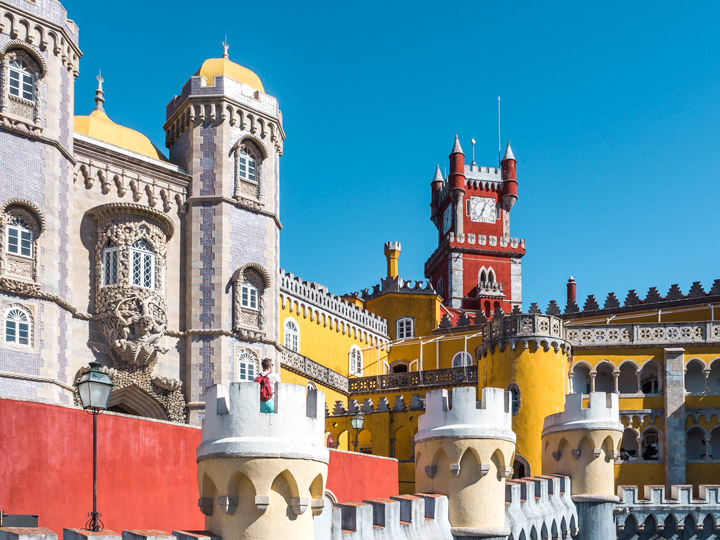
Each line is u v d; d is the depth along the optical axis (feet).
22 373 115.65
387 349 245.45
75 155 135.03
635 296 221.25
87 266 134.10
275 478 58.70
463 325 240.73
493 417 90.63
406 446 193.47
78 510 85.35
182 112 150.82
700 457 176.86
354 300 258.37
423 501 83.30
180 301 142.51
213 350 140.97
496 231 350.02
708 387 179.63
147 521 91.09
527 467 171.63
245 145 150.82
